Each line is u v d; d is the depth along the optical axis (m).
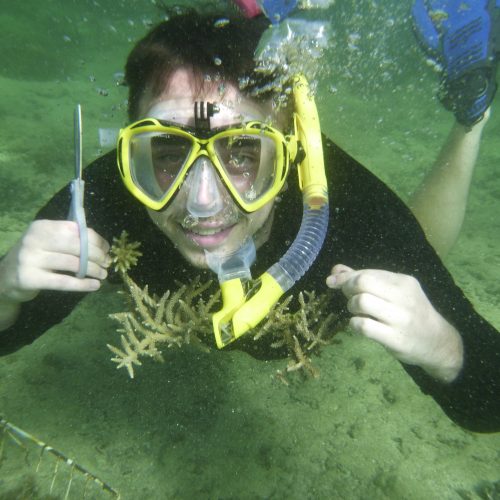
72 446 0.86
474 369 0.40
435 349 0.38
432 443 0.87
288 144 0.40
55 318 0.54
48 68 3.68
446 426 0.90
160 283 0.57
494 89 0.94
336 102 2.92
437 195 0.98
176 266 0.56
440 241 1.01
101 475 0.81
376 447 0.86
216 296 0.49
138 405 0.94
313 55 0.45
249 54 0.40
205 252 0.43
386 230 0.53
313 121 0.43
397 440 0.87
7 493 0.77
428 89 3.54
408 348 0.36
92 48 4.75
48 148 2.11
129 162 0.40
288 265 0.40
